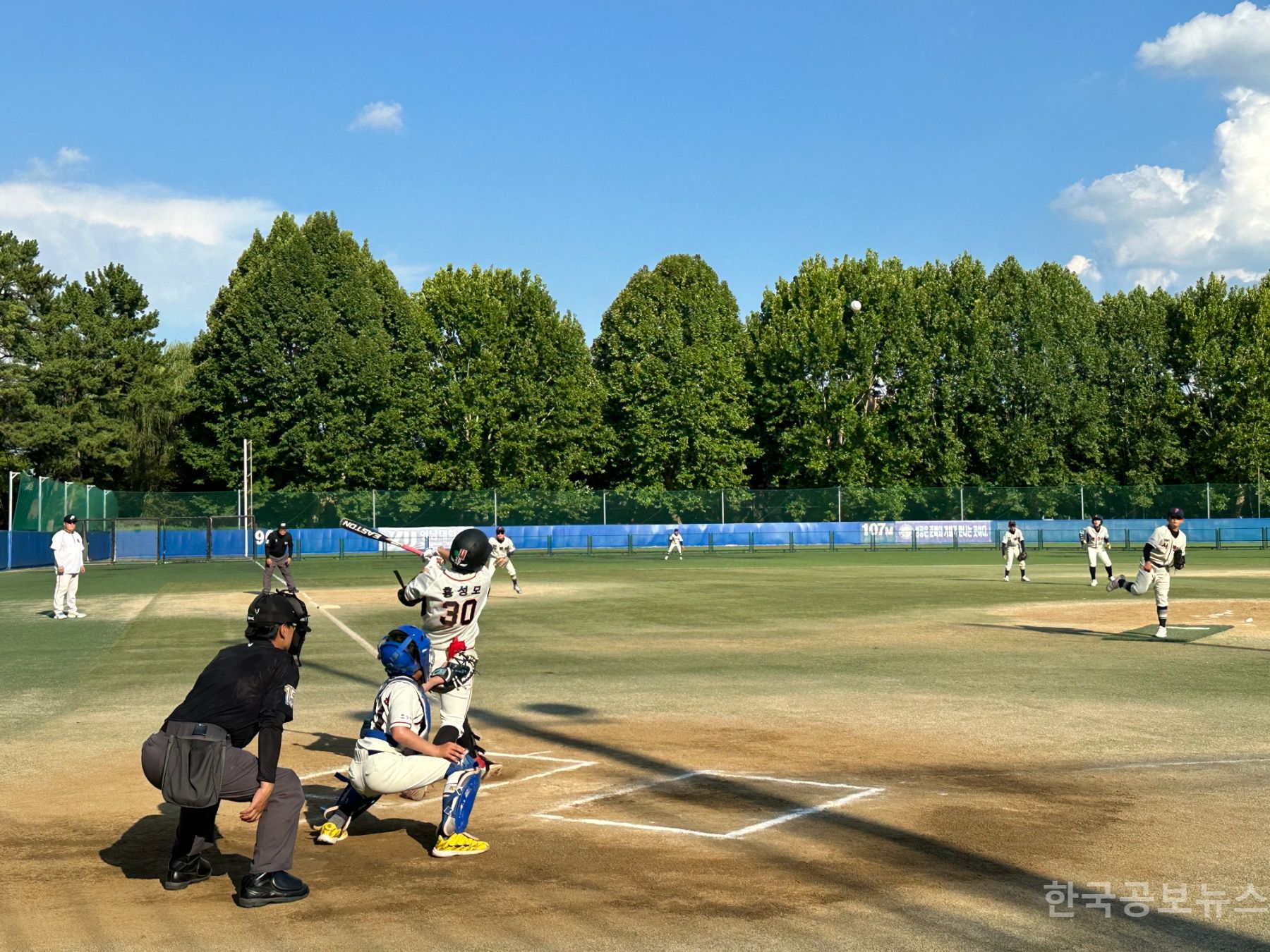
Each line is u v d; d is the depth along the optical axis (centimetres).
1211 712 1065
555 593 2764
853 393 6675
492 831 660
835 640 1722
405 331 6469
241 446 6119
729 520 6234
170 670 1423
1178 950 467
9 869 595
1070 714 1052
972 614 2139
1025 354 6856
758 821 675
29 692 1242
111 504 5453
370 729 630
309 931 496
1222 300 6981
